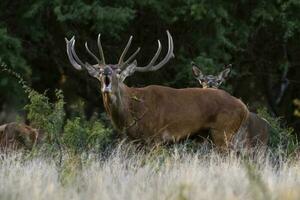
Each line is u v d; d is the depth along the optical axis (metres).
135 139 34.66
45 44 56.00
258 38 59.28
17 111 52.97
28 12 52.97
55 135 34.84
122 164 29.03
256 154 33.88
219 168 28.05
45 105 35.94
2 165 28.61
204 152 33.56
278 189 23.55
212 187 23.48
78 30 55.09
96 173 26.86
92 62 55.78
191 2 53.59
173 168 28.00
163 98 34.88
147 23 55.91
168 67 55.75
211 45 54.81
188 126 34.94
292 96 62.91
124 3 53.00
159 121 34.69
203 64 52.66
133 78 55.47
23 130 34.62
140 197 23.22
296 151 35.75
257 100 62.59
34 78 54.38
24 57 55.31
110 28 52.00
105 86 33.47
